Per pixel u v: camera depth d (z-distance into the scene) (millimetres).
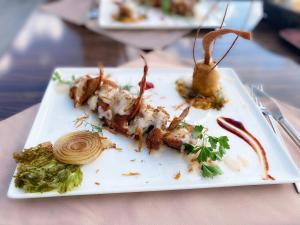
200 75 423
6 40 978
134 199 288
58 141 321
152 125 355
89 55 554
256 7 765
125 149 341
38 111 383
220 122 392
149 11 711
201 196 294
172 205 284
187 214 276
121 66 505
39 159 303
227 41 610
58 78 449
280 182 302
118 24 632
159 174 312
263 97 441
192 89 449
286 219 272
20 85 468
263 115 400
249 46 597
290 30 645
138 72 480
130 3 680
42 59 540
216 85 431
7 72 498
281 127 386
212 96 435
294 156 346
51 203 280
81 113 395
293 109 420
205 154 320
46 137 353
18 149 338
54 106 402
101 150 328
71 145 315
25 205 276
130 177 307
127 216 272
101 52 564
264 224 267
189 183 300
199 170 318
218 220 271
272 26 674
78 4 736
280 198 293
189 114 405
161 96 437
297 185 304
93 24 652
